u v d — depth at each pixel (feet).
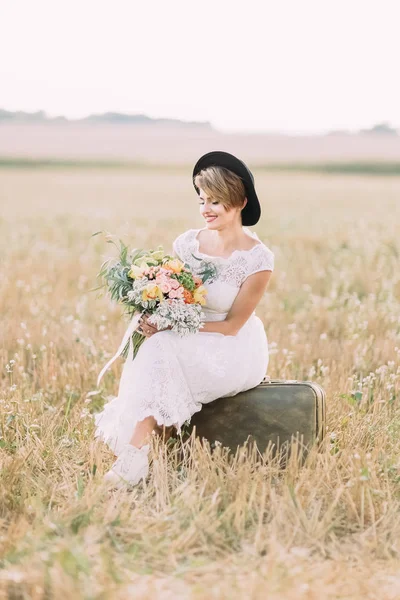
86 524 12.74
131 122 429.38
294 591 11.00
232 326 16.39
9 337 24.27
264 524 13.26
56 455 15.74
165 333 16.05
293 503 13.42
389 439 16.62
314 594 11.02
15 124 338.75
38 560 11.24
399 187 126.21
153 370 15.60
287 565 11.80
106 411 16.42
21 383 20.16
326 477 14.56
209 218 16.74
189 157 226.99
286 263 42.11
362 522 13.28
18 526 12.60
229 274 16.56
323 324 27.40
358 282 35.32
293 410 16.06
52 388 20.48
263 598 10.81
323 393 16.56
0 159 212.23
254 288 16.48
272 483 15.05
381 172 196.65
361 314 26.96
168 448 16.02
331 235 53.78
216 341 16.20
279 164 206.18
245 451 15.62
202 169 16.97
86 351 22.61
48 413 18.22
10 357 23.02
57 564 10.93
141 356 15.87
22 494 13.92
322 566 11.91
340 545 12.69
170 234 54.90
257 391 16.35
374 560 12.37
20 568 11.24
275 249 45.01
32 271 38.45
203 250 17.16
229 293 16.48
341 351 23.48
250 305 16.48
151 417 15.56
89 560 11.55
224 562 11.98
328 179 154.30
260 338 16.93
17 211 78.13
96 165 204.33
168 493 13.96
